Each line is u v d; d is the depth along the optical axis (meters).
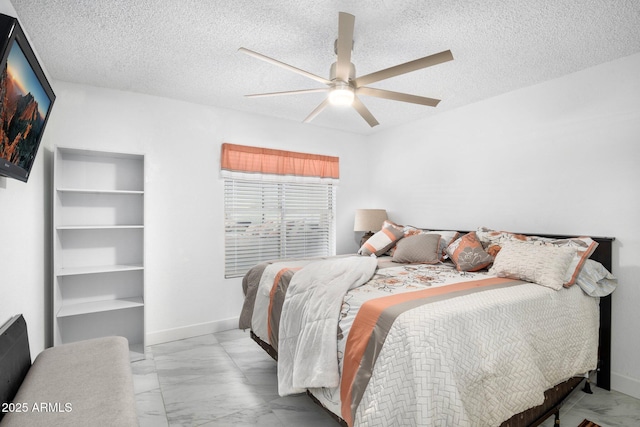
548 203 2.86
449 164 3.71
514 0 1.81
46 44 2.28
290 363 2.07
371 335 1.59
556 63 2.55
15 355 1.53
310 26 2.06
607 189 2.51
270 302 2.54
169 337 3.34
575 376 2.11
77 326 2.95
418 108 3.64
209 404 2.21
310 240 4.43
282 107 3.65
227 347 3.18
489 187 3.32
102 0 1.81
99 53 2.41
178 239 3.41
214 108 3.62
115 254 3.10
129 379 1.56
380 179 4.65
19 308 1.91
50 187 2.74
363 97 3.31
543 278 2.15
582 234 2.65
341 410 1.64
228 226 3.77
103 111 3.04
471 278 2.39
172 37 2.20
